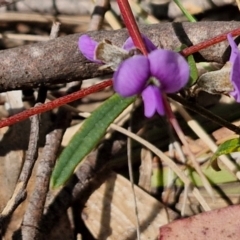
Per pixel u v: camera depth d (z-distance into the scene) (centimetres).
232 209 34
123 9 32
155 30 38
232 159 38
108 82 33
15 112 40
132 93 30
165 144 39
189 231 34
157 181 38
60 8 45
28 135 39
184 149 39
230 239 34
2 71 37
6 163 38
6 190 38
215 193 38
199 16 43
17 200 36
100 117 33
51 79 37
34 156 36
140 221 37
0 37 43
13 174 38
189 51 33
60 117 38
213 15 43
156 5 43
